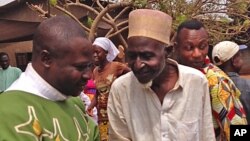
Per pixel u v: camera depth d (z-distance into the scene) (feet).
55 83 5.37
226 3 24.27
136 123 7.57
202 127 7.77
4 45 34.83
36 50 5.36
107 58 14.20
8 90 5.33
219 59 10.84
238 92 9.26
